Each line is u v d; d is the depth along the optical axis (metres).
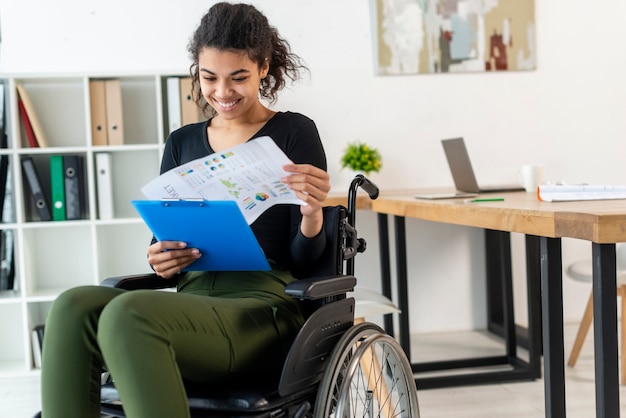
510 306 3.08
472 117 3.68
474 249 3.77
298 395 1.40
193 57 1.67
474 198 2.30
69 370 1.28
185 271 1.60
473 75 3.67
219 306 1.38
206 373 1.36
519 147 3.71
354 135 3.62
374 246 3.70
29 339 3.22
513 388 2.78
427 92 3.65
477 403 2.60
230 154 1.44
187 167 1.46
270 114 1.68
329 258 1.58
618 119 3.78
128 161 3.52
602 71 3.76
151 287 1.66
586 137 3.76
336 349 1.44
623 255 2.84
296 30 3.57
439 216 2.14
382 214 3.26
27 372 3.21
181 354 1.30
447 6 3.62
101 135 3.30
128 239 3.55
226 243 1.45
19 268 3.30
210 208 1.38
